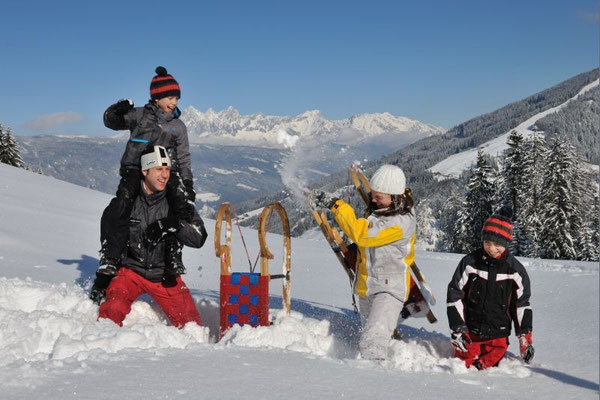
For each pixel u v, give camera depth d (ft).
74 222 34.50
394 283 13.00
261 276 13.32
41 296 14.15
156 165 14.15
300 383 8.45
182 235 14.60
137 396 7.21
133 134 15.38
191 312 14.70
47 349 10.35
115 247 14.07
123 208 14.19
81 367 8.32
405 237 12.94
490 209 143.54
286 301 14.90
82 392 7.24
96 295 14.52
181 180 15.07
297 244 42.11
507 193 139.23
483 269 12.71
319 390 8.18
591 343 13.82
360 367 10.07
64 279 18.63
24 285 14.70
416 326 17.04
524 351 12.25
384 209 13.10
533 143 135.44
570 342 14.19
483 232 12.75
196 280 23.86
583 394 9.25
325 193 13.43
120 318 13.87
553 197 128.26
